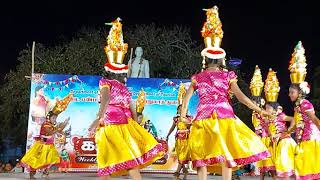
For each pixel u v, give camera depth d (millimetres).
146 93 11922
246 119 16391
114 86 5867
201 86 5129
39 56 15906
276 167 8031
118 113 5809
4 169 13914
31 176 10297
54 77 11734
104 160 5652
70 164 11664
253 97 8570
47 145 10289
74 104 11750
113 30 6262
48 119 10492
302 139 6855
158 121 11906
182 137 10039
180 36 17000
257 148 4902
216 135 4918
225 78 5129
